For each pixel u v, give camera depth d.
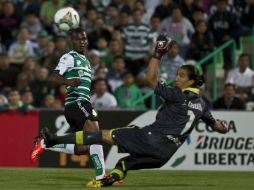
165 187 34.19
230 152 47.50
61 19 39.00
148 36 62.47
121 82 58.72
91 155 34.38
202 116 33.38
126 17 64.06
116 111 47.94
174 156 47.34
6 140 48.41
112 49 61.12
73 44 35.50
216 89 60.62
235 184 36.97
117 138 32.09
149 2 70.12
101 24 63.72
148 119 47.84
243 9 64.25
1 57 59.91
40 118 48.19
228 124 47.66
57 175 40.16
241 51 62.41
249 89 57.12
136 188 33.22
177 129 32.09
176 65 58.16
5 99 53.59
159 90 32.41
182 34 62.53
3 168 45.53
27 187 33.66
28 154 48.22
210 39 61.28
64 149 36.91
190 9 64.94
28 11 67.69
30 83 57.41
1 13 67.12
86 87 35.47
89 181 36.97
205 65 60.50
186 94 32.66
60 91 56.38
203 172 44.97
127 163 32.69
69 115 35.47
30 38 65.56
